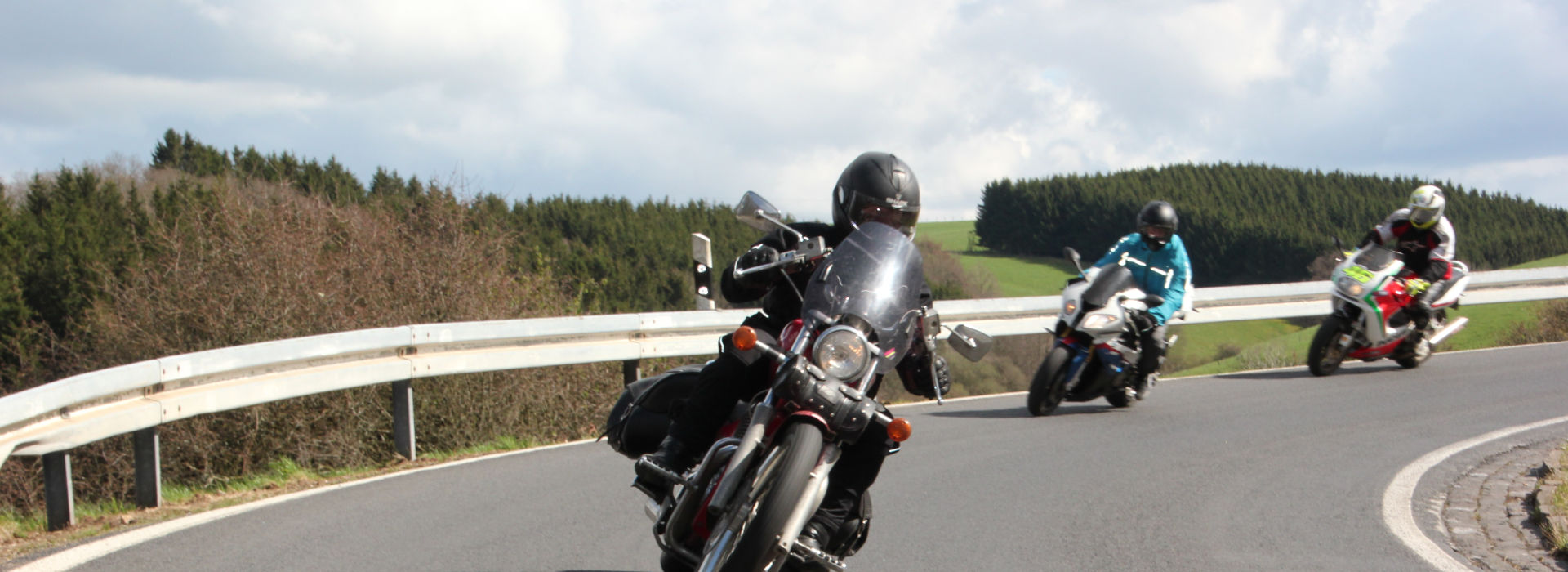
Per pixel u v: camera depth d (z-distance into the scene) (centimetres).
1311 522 522
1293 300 1328
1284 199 8181
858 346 320
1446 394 942
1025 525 521
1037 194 8594
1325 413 856
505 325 827
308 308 1283
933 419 869
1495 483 598
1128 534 504
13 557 467
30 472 1246
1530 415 827
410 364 772
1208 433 775
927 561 462
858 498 357
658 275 4906
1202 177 8388
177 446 1076
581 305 1581
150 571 438
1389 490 586
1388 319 1065
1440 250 1089
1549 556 459
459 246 1362
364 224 1361
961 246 8925
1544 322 1616
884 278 347
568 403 1191
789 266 358
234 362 647
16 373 1794
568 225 5134
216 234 1328
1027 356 2525
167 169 5347
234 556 464
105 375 550
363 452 1092
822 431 320
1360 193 8094
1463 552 471
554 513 547
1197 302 1241
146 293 1342
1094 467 660
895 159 376
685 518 329
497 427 1098
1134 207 8081
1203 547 479
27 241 3033
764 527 298
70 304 2536
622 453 412
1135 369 879
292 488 646
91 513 581
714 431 354
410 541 492
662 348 934
